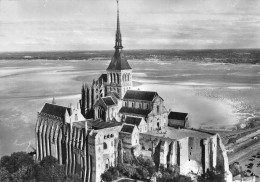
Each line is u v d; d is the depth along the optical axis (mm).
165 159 193250
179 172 193625
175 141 192750
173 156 192875
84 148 194000
